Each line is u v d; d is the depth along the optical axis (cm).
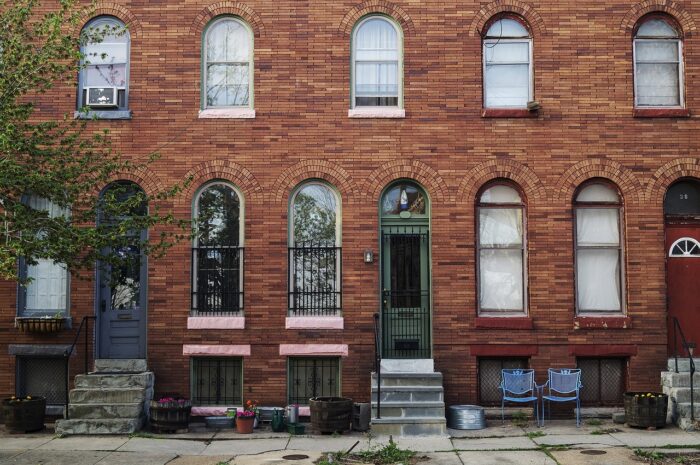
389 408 1253
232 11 1409
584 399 1375
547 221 1379
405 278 1395
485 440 1207
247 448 1166
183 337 1359
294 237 1395
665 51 1420
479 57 1403
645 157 1386
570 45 1403
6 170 1022
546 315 1364
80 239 1055
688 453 1109
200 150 1387
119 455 1115
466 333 1362
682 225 1398
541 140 1388
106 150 1358
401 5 1408
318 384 1376
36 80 1100
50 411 1354
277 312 1366
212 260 1385
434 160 1387
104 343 1376
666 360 1358
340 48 1404
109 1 1407
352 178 1384
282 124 1393
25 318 1341
